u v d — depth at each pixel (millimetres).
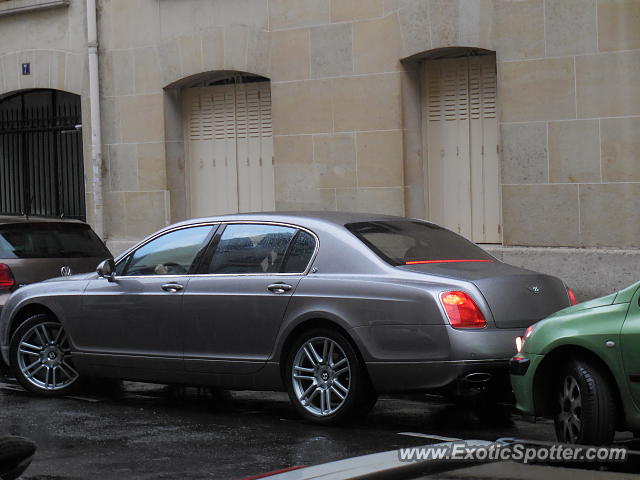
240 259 8953
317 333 8344
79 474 6699
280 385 8570
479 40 13953
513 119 13766
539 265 13617
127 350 9477
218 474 6641
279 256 8734
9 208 20094
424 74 15000
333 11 15297
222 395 10102
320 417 8297
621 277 12992
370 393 8234
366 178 15141
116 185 17906
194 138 17516
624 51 12938
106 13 17797
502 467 2920
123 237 17891
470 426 8336
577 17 13219
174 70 17031
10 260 11688
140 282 9438
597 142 13180
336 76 15328
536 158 13641
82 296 9766
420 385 7832
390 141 14883
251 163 16891
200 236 9305
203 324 8961
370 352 8000
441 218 15000
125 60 17625
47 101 19266
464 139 14695
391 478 2857
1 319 10438
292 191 15875
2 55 19375
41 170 19578
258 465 6887
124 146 17750
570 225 13453
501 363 7770
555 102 13445
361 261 8281
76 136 18906
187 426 8359
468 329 7727
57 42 18562
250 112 16859
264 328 8594
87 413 9039
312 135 15602
